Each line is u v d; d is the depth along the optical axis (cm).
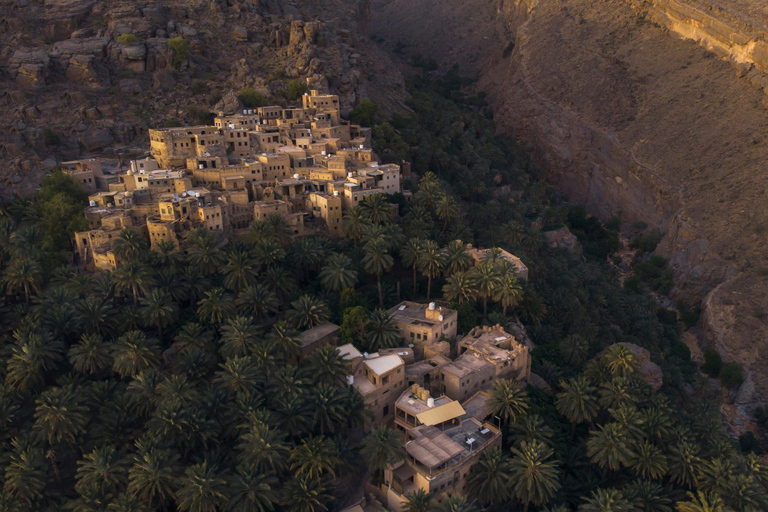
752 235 18312
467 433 9456
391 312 12050
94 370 9875
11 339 10925
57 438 8800
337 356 9744
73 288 11338
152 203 13862
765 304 16662
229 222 13600
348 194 14362
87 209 13425
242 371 9244
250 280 11631
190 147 15412
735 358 16012
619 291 17325
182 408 8769
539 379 11519
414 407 9700
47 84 19525
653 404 10362
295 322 11206
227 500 8075
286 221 13475
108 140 18200
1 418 8975
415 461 8931
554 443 9812
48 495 8588
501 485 8719
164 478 8088
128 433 9069
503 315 12475
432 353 11081
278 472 8806
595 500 8612
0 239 12825
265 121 18125
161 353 10462
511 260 13975
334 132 17925
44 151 17138
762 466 9462
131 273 10869
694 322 17788
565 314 13775
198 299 11869
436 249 12800
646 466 9262
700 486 9025
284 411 9000
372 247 12344
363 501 8969
